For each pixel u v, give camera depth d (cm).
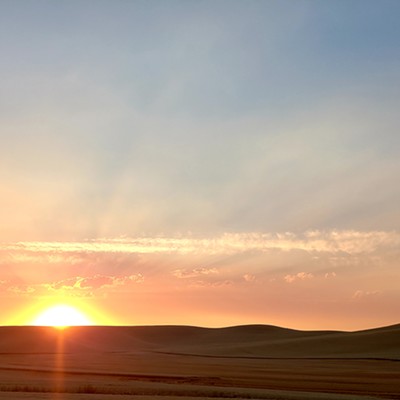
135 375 8594
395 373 10181
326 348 19575
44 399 4062
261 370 11044
